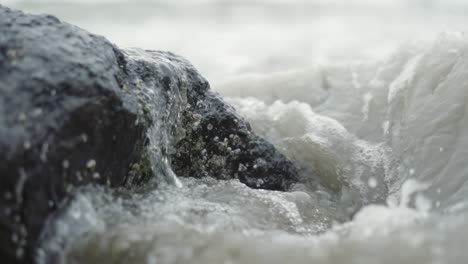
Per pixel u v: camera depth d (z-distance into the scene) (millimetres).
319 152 5934
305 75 7480
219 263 3008
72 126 3438
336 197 5469
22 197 3021
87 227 3447
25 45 3605
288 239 3598
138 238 3342
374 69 7062
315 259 2947
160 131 4504
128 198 3980
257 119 6676
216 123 5262
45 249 3164
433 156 5113
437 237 3062
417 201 4832
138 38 16109
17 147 3018
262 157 5426
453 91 5543
